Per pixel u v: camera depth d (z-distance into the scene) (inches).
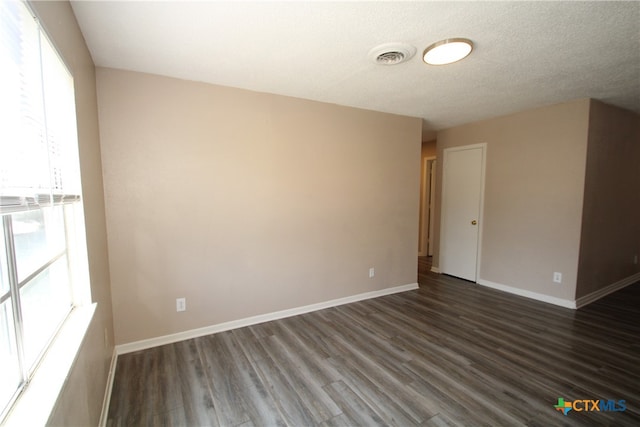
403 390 77.0
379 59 85.7
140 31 70.0
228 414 68.6
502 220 155.8
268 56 83.8
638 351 96.4
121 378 81.2
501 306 135.3
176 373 83.6
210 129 103.7
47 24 44.3
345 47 79.0
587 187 129.1
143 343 97.0
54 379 37.9
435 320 120.3
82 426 48.1
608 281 150.9
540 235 141.3
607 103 133.0
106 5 59.7
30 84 38.5
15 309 35.1
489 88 111.6
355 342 102.0
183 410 69.7
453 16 65.6
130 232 93.4
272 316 120.1
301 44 77.3
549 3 61.1
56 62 50.5
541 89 113.3
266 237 116.6
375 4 61.1
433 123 168.7
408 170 154.7
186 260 102.2
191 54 82.0
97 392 61.8
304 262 126.4
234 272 111.0
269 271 118.3
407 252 157.9
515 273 151.7
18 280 36.4
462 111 143.9
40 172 41.1
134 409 69.8
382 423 66.1
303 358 91.7
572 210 130.6
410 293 153.7
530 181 143.6
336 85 106.8
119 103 90.0
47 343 46.4
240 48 79.1
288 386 78.4
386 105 132.9
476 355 93.9
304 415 68.4
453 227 181.3
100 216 81.1
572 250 131.2
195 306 104.7
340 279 136.9
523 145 145.3
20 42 35.5
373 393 75.9
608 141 137.9
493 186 159.0
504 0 60.1
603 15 65.1
